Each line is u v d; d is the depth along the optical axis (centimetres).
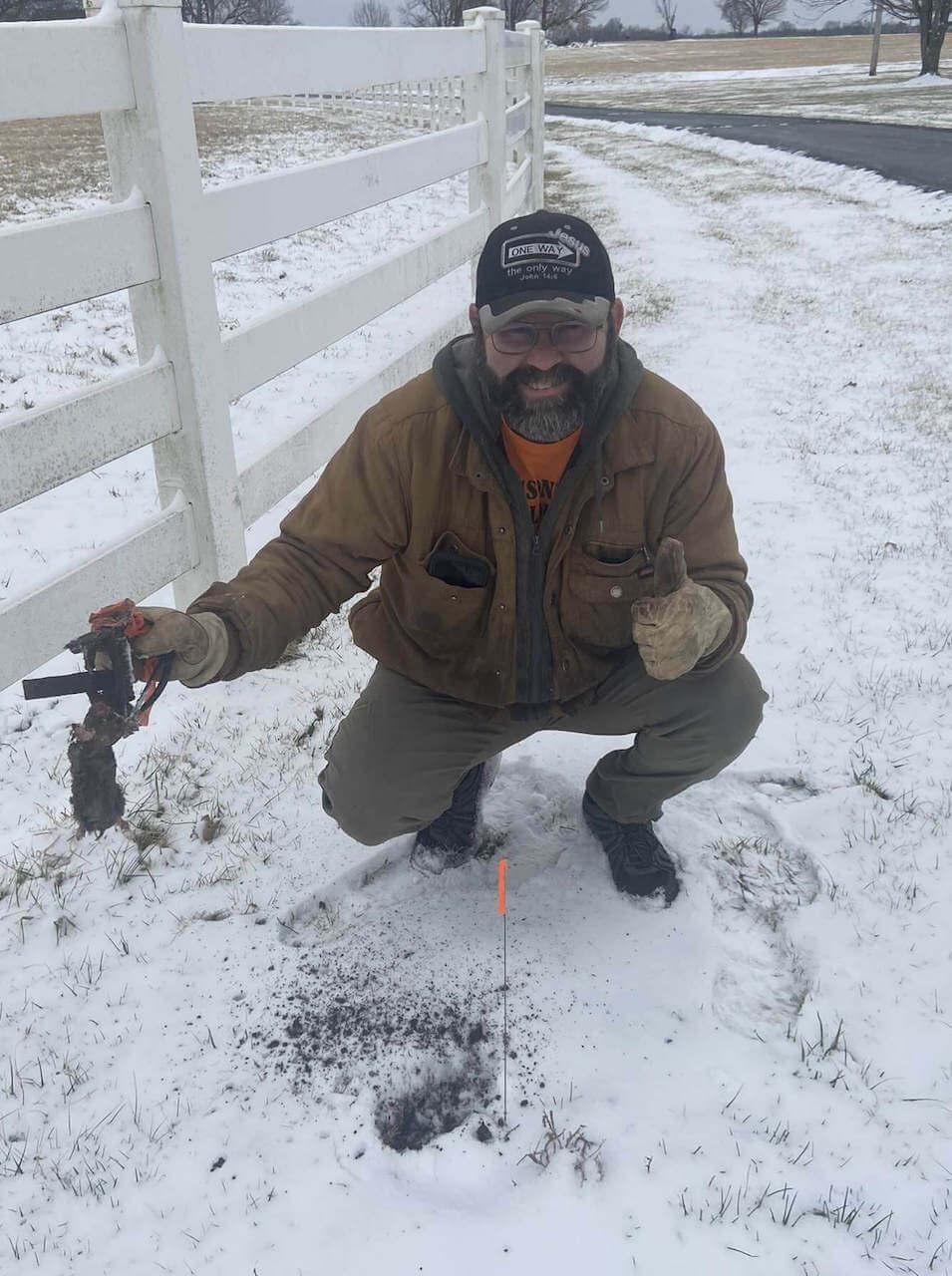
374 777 229
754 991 232
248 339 360
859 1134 198
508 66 933
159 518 329
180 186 307
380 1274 177
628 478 202
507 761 304
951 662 373
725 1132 199
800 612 414
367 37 439
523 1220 185
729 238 1516
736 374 792
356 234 1226
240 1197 190
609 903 254
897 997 228
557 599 213
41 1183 193
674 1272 176
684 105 4672
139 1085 211
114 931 247
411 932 247
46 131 2100
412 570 213
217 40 326
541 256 177
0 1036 221
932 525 504
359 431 206
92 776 176
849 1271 176
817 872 265
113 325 775
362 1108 206
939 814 288
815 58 8362
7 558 430
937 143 2453
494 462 196
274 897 256
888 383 769
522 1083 211
